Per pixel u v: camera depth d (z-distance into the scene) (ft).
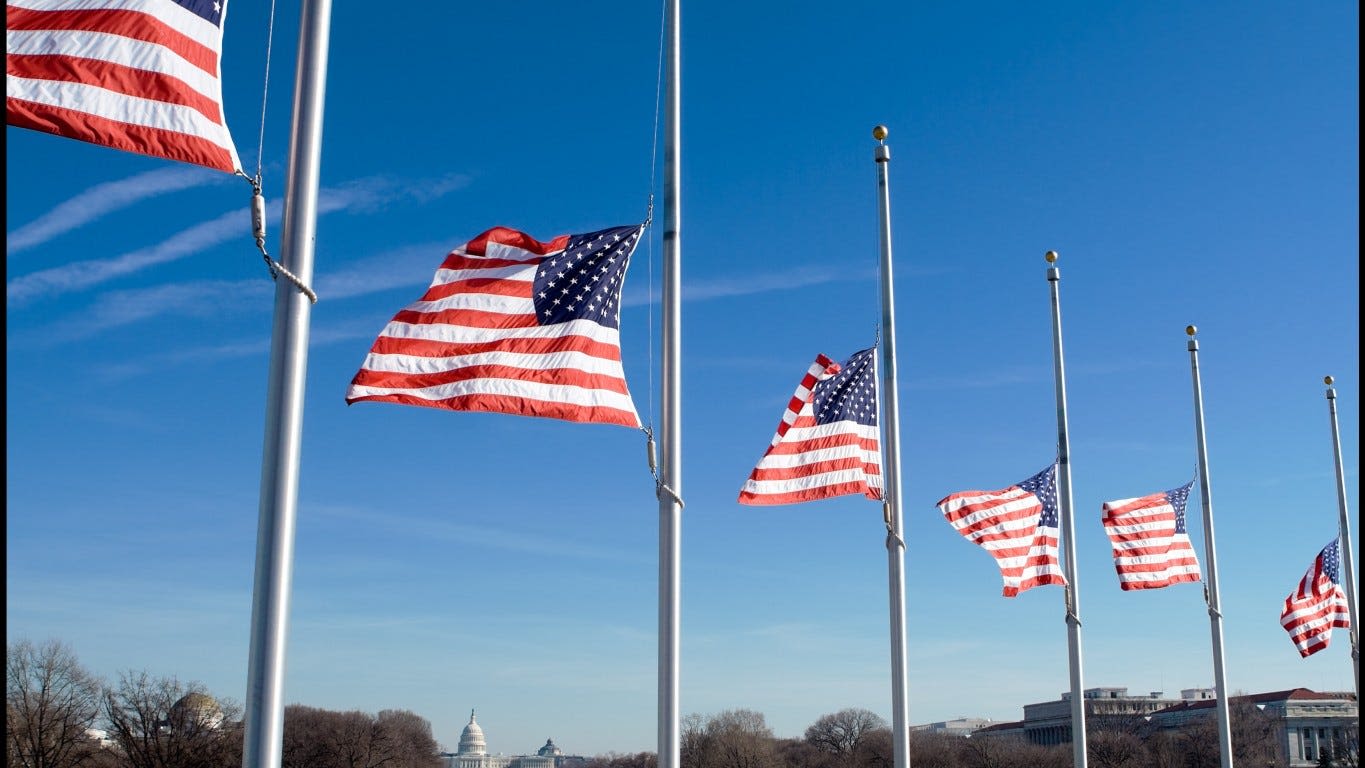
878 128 103.35
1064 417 126.82
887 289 99.81
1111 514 131.95
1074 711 121.29
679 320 74.43
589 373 64.13
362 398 60.95
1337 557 171.12
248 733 45.44
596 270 65.57
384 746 510.17
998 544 115.44
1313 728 597.93
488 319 63.41
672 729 68.49
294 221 49.11
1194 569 132.16
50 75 45.83
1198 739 559.79
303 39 50.44
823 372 88.48
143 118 46.55
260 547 46.70
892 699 92.27
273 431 47.47
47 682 318.86
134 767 339.98
